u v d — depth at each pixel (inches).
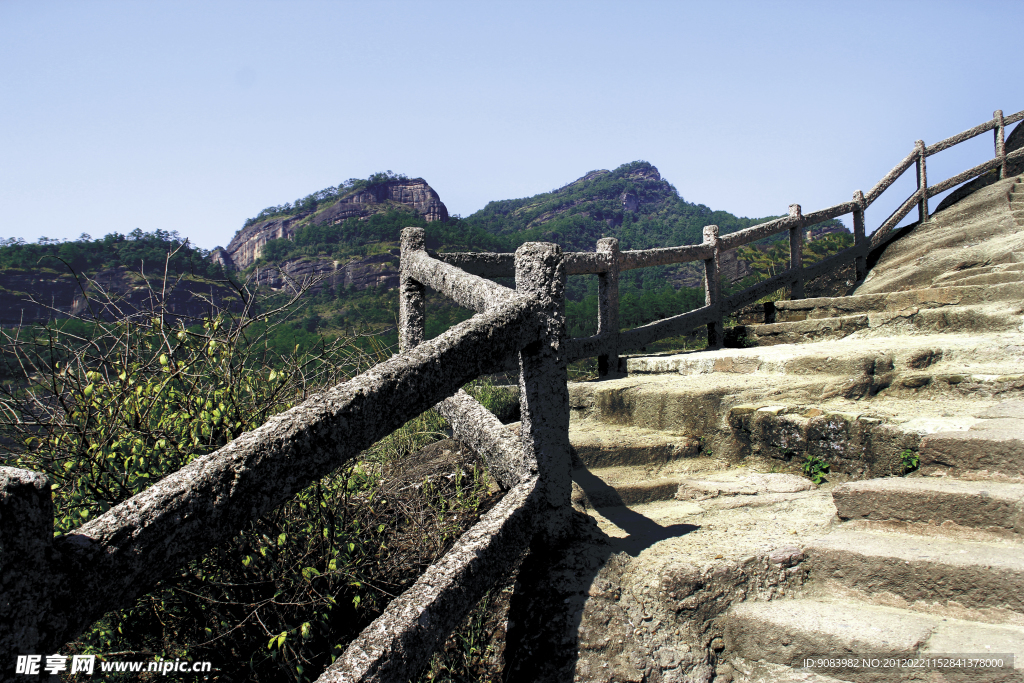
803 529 90.6
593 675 73.6
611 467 126.6
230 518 48.4
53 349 88.5
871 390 134.1
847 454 111.1
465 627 95.7
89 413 88.6
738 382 141.4
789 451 119.6
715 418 132.8
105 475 89.5
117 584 42.2
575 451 125.8
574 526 90.5
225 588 90.8
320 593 94.5
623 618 77.8
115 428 90.0
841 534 87.1
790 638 71.7
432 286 115.1
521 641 80.5
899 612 74.0
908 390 132.6
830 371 143.0
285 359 108.3
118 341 94.5
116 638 93.0
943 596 73.0
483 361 73.6
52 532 39.3
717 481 116.6
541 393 85.6
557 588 82.0
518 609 83.3
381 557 110.5
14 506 36.4
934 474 95.8
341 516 105.3
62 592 38.9
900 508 86.2
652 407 142.6
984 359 139.6
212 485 47.2
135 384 92.7
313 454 53.2
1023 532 77.0
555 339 85.2
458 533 117.1
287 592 95.1
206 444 95.4
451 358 67.7
